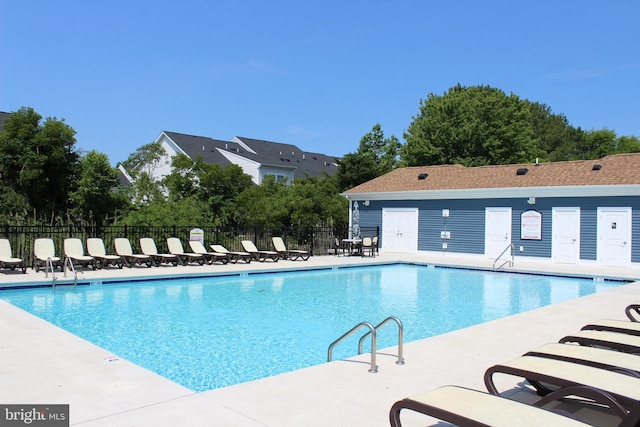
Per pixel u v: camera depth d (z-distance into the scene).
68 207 24.86
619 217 19.58
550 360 4.78
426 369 5.89
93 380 5.27
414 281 16.72
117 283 14.12
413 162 42.94
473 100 43.53
